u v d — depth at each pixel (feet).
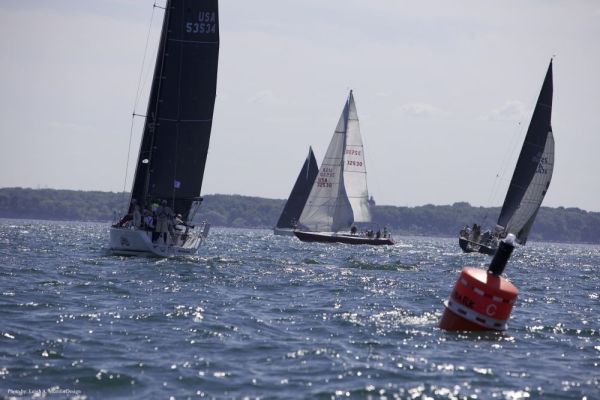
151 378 179.11
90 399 163.84
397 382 182.29
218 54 497.87
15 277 351.46
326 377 184.55
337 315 273.33
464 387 180.45
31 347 202.18
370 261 603.26
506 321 246.68
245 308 283.18
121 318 249.34
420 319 270.67
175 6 493.36
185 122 497.46
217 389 172.65
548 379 191.21
